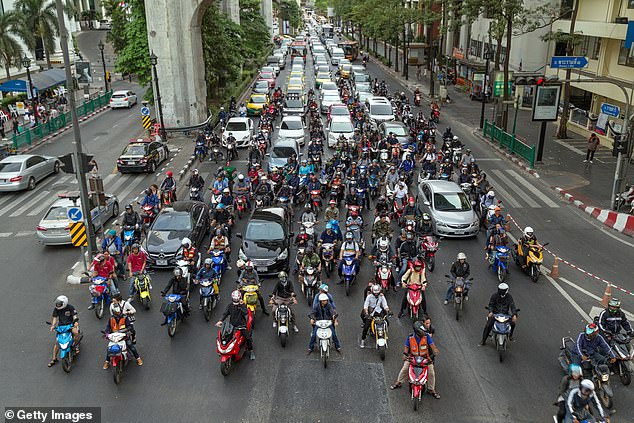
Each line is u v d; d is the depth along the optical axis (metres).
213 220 18.94
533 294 15.24
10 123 39.31
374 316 12.30
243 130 33.56
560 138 33.91
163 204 21.11
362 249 17.42
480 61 54.91
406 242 16.31
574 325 13.59
